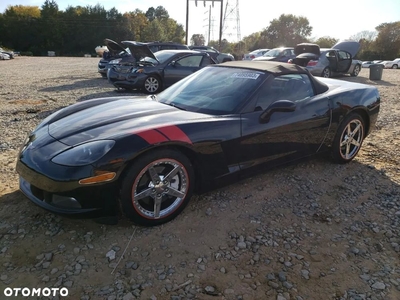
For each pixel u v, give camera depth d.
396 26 57.47
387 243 2.57
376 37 60.78
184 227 2.66
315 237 2.61
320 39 68.06
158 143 2.43
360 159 4.26
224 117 2.90
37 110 6.82
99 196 2.33
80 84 11.25
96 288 2.03
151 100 3.45
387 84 12.77
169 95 3.51
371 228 2.75
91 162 2.27
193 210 2.90
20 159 2.54
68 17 73.06
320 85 3.74
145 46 8.76
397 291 2.08
